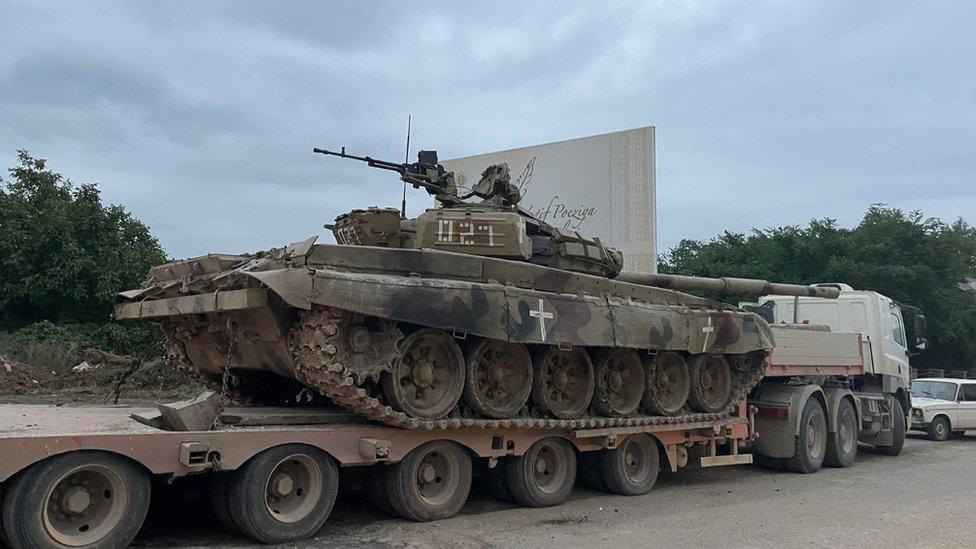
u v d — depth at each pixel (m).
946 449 17.72
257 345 8.36
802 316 16.47
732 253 37.69
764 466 13.77
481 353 8.70
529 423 8.78
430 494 8.38
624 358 10.38
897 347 16.42
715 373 11.86
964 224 38.53
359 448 7.59
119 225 26.61
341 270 7.59
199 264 8.55
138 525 6.24
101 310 25.36
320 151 9.88
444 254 8.34
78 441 5.91
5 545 5.87
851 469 13.78
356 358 7.52
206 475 7.41
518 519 8.48
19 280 24.66
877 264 33.31
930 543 7.64
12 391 18.83
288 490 7.16
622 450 10.27
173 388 20.62
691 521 8.64
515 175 23.16
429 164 10.74
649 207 20.56
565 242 10.48
